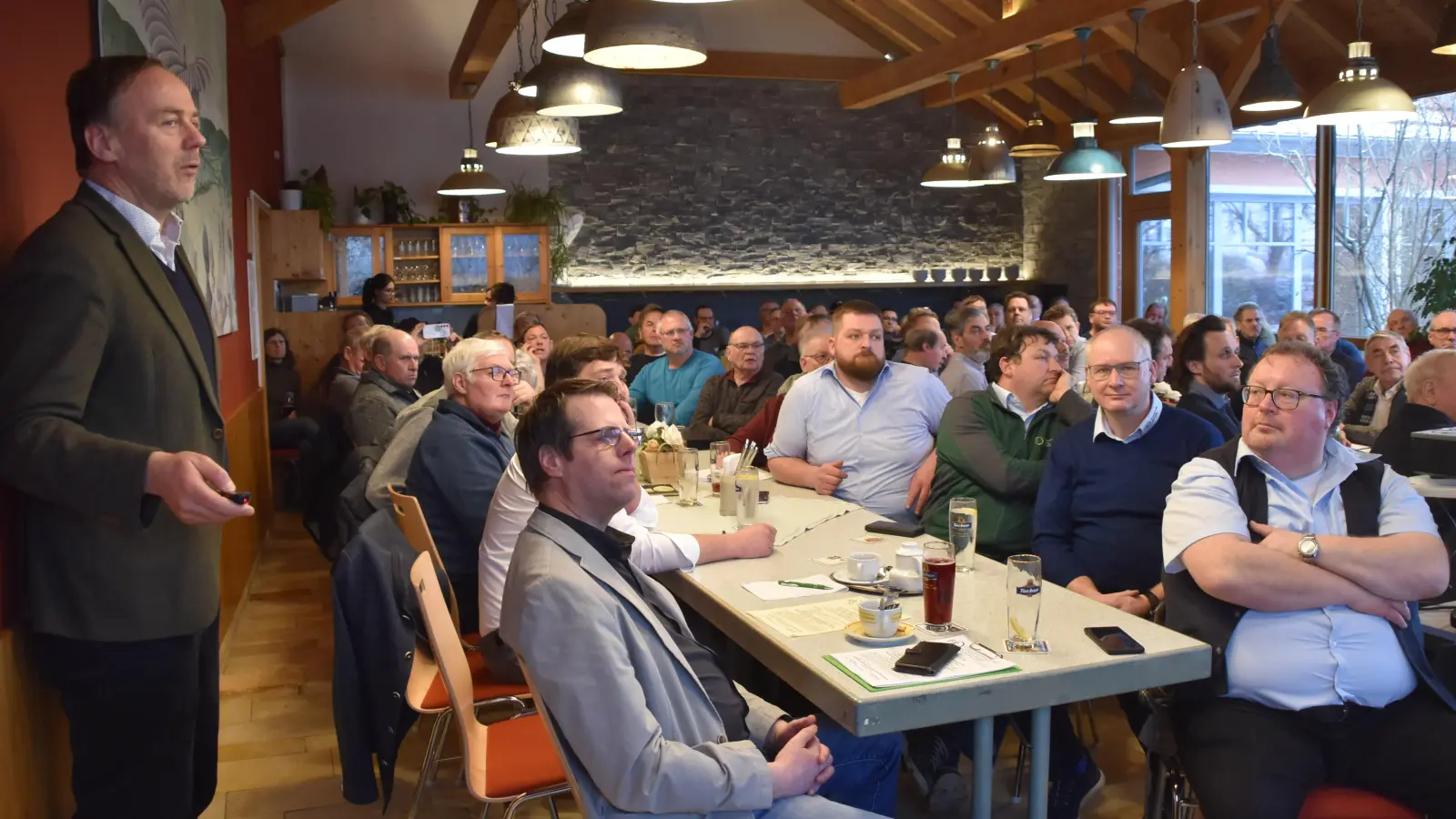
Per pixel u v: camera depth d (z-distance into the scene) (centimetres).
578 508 187
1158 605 264
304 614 513
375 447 444
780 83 1187
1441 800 209
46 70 247
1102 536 292
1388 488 234
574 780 173
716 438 529
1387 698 218
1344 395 233
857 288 1209
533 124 559
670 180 1160
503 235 1039
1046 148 828
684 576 260
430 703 265
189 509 177
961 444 337
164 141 205
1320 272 893
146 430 198
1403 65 819
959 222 1257
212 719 231
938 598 215
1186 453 291
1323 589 216
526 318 725
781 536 299
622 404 322
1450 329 574
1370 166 854
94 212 199
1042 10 801
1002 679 190
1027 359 338
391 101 1057
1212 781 215
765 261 1197
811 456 392
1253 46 852
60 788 228
